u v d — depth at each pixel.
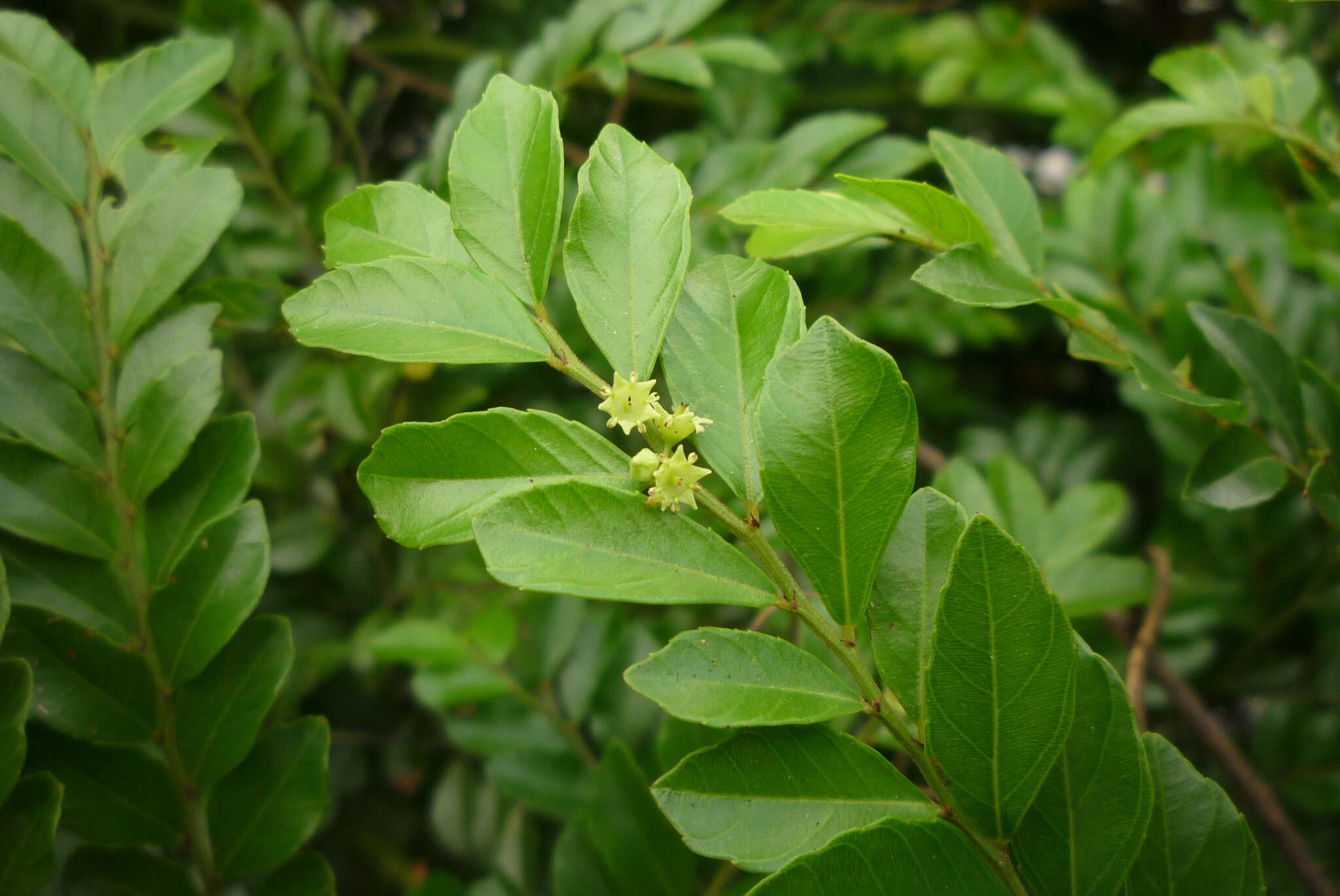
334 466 0.32
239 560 0.22
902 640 0.20
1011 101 0.39
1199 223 0.32
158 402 0.23
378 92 0.45
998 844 0.19
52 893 0.22
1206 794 0.20
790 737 0.19
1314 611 0.33
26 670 0.20
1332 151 0.26
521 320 0.20
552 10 0.45
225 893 0.26
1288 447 0.24
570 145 0.36
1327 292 0.31
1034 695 0.19
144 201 0.24
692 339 0.20
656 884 0.25
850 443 0.19
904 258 0.38
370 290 0.20
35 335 0.22
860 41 0.43
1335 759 0.32
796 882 0.18
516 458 0.19
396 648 0.28
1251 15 0.39
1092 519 0.30
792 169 0.30
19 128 0.23
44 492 0.22
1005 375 0.47
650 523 0.19
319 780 0.23
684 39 0.38
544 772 0.28
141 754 0.22
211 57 0.25
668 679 0.18
